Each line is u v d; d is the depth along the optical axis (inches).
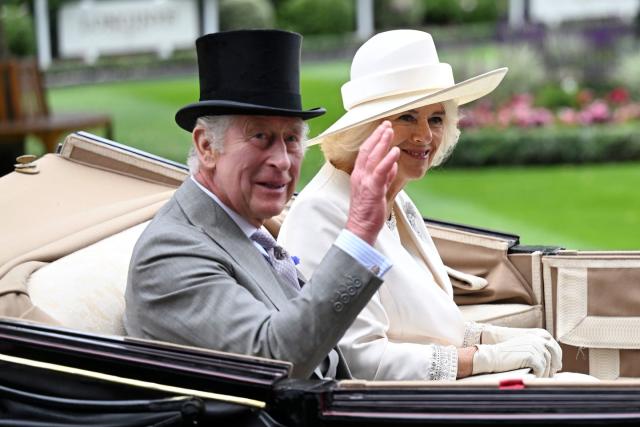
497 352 229.6
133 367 182.4
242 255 199.5
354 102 246.7
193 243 193.8
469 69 1159.6
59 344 187.0
